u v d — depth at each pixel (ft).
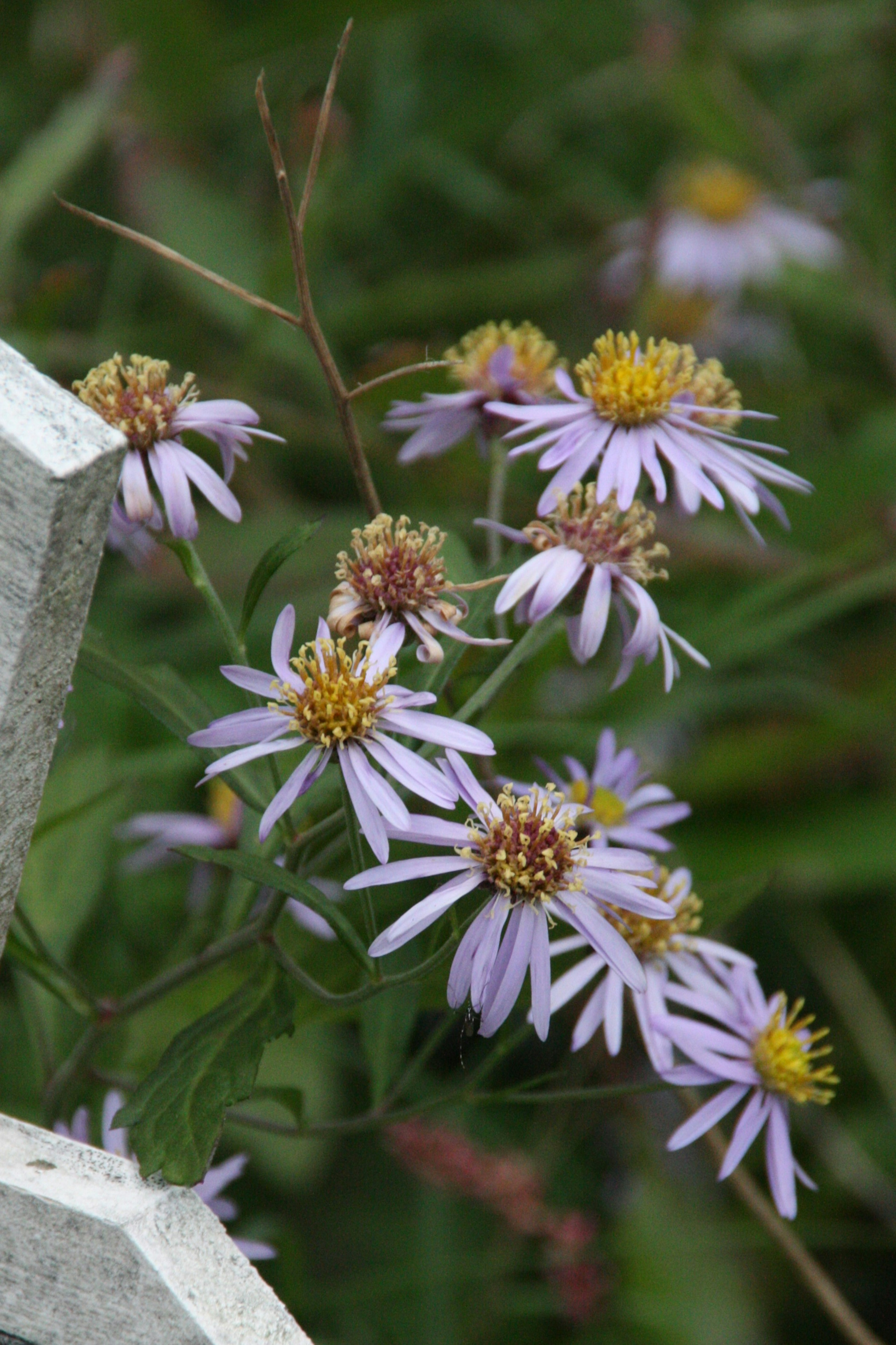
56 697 1.19
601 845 1.32
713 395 1.38
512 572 1.32
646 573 1.31
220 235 2.28
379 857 1.24
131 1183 1.22
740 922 2.04
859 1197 1.87
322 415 2.26
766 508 2.19
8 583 1.17
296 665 1.27
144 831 1.51
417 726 1.25
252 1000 1.27
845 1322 1.45
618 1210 1.86
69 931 1.42
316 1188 1.87
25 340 1.57
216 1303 1.20
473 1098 1.35
